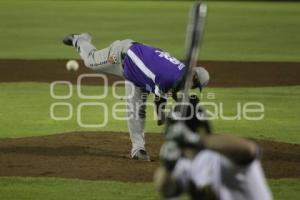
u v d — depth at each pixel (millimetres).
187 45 12055
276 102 34531
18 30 71125
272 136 26984
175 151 9750
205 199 10281
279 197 18578
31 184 19500
